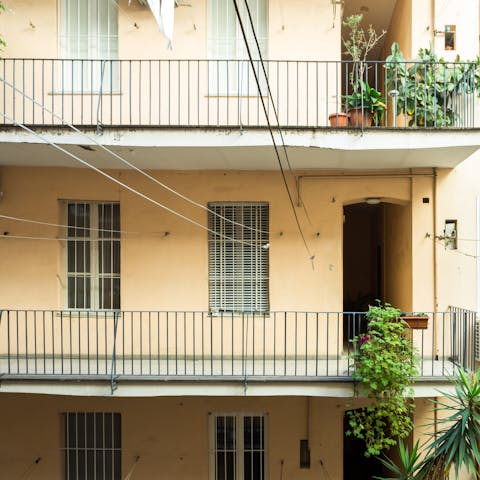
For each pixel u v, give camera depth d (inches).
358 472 295.4
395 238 285.7
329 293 243.9
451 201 242.8
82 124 208.8
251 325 247.3
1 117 235.6
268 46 241.8
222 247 252.2
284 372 209.3
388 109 288.7
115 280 254.2
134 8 242.4
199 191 247.0
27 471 255.9
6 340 248.8
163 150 210.7
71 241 255.6
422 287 243.4
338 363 217.9
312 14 239.3
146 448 255.3
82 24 249.1
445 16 245.4
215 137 203.8
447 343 240.8
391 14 294.5
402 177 243.6
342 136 203.0
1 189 248.1
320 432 251.8
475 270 242.4
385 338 185.9
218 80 226.1
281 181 246.4
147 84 243.3
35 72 245.0
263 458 260.8
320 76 240.5
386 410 192.4
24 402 256.4
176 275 246.8
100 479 263.4
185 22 243.1
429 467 184.2
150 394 206.5
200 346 246.8
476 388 176.7
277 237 246.1
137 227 247.9
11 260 248.7
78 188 248.7
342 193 245.3
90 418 264.4
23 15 244.7
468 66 223.6
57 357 248.5
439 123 222.8
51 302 248.1
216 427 262.5
